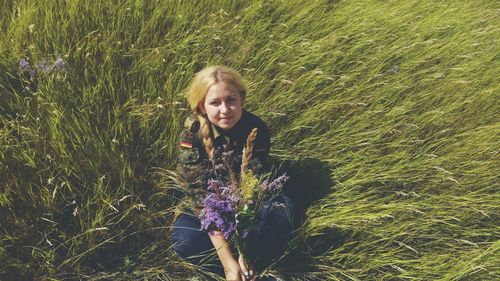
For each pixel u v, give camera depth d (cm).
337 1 474
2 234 296
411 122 370
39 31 387
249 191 280
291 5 452
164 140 343
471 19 479
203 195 296
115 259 304
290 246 304
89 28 402
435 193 330
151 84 369
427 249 307
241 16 436
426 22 459
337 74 404
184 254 299
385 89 386
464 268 288
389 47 426
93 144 328
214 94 285
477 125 372
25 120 332
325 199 325
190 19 425
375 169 338
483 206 319
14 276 289
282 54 406
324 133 367
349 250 309
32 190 312
